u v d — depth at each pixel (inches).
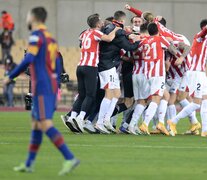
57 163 1015.6
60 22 3159.5
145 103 1552.7
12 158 1067.3
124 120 1547.7
